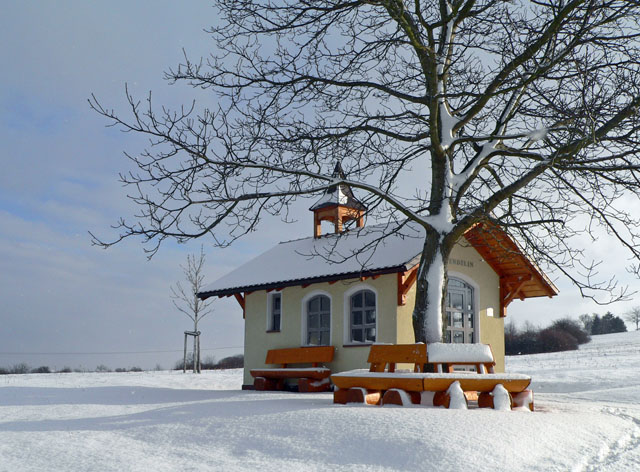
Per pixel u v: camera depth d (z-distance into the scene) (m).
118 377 25.03
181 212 10.75
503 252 17.72
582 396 14.60
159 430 7.39
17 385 18.25
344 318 17.38
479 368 10.41
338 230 20.61
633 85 10.67
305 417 7.51
